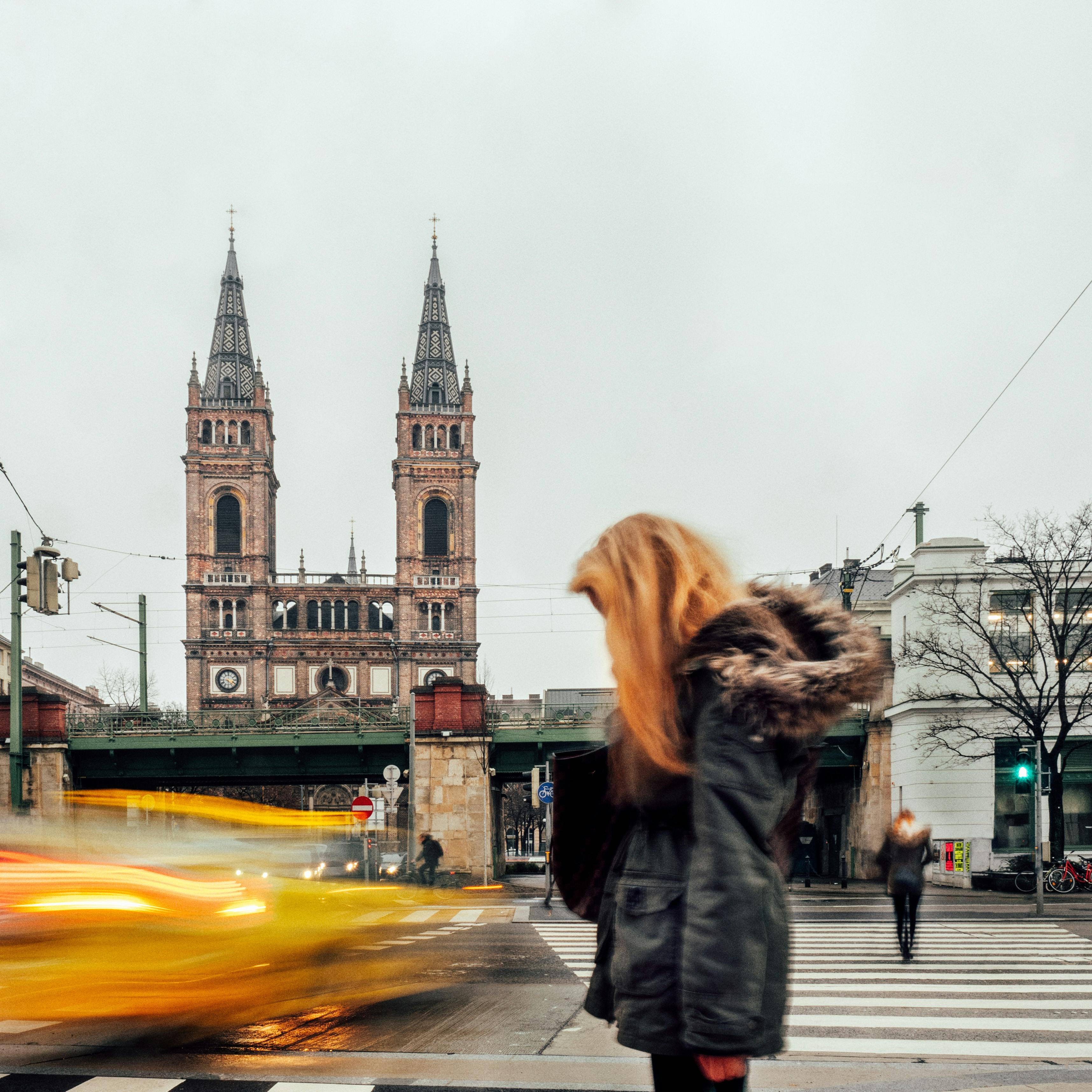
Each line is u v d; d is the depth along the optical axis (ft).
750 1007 5.10
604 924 6.27
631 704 5.76
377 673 305.53
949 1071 16.67
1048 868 79.00
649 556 6.02
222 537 306.14
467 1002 24.81
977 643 91.09
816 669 5.30
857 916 56.85
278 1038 19.81
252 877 24.16
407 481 315.17
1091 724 89.61
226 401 313.73
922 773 91.91
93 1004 20.18
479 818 113.91
